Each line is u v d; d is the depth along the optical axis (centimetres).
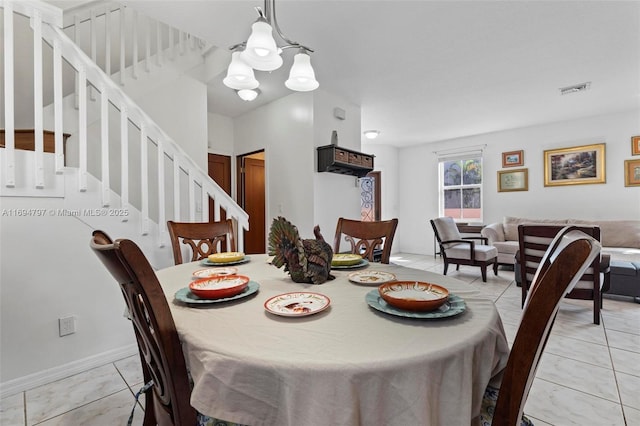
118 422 142
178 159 221
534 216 516
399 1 206
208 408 63
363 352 62
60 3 266
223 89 365
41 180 171
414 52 274
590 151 465
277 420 60
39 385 169
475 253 414
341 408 56
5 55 158
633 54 277
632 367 187
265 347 65
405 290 97
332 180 381
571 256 57
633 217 435
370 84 345
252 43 143
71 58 181
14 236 164
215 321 81
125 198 201
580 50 270
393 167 677
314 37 249
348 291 109
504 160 546
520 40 254
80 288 186
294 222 375
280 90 365
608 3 209
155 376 85
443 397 61
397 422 57
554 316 65
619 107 421
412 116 460
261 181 495
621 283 302
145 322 76
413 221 672
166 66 319
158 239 214
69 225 182
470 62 292
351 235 202
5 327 162
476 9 215
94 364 188
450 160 615
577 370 184
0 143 238
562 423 141
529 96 380
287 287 115
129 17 319
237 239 249
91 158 279
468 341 67
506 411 67
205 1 205
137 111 205
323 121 365
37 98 169
